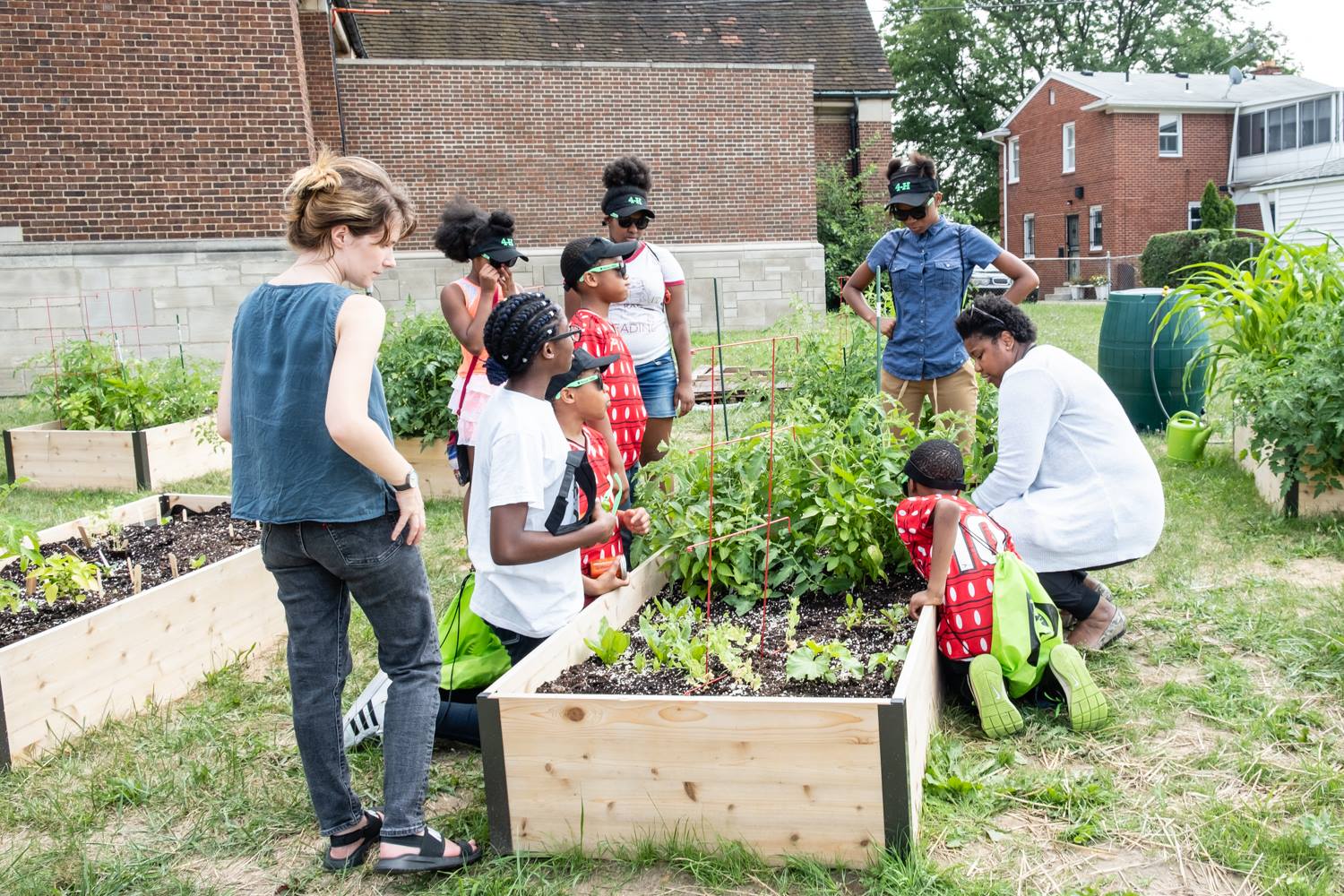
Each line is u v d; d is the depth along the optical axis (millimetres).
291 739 3463
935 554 3293
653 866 2607
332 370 2398
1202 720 3287
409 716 2641
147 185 11977
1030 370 3799
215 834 2912
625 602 3643
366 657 4137
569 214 17594
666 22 22016
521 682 2846
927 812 2787
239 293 12242
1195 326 7816
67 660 3465
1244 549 4992
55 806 3041
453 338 6832
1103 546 3748
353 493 2486
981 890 2443
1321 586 4406
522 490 2760
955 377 5199
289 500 2467
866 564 3945
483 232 4262
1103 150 32031
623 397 4098
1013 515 3805
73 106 11727
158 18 11742
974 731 3268
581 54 20891
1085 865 2562
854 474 4016
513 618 3098
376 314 2494
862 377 6699
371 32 19953
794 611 3539
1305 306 5863
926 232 5215
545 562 3074
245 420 2535
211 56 11898
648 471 4129
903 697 2484
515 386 2850
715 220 18219
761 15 23000
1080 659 3230
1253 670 3631
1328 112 29531
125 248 11984
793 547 3951
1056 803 2840
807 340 7000
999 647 3238
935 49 42125
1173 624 4066
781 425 4414
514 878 2605
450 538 5828
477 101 17047
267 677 4031
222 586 4172
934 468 3391
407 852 2584
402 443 6871
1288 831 2641
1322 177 22188
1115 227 31938
